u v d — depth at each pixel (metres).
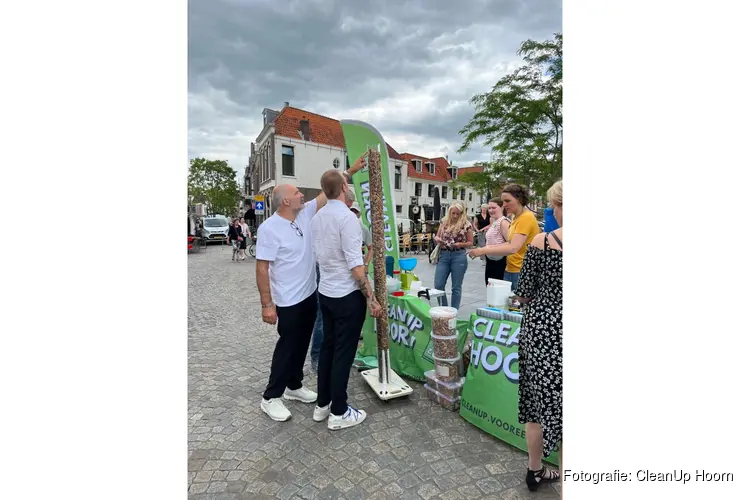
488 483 2.14
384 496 2.07
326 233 2.56
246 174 47.72
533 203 9.64
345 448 2.48
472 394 2.70
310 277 2.88
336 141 25.88
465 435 2.59
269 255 2.69
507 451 2.42
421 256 15.06
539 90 10.25
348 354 2.66
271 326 5.30
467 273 9.37
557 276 1.85
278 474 2.26
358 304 2.65
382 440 2.55
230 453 2.46
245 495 2.10
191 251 18.11
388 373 3.10
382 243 3.01
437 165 38.19
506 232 4.20
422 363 3.33
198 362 3.96
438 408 2.94
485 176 12.16
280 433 2.67
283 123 23.70
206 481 2.21
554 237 1.85
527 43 9.84
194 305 6.63
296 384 3.14
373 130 3.68
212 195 43.53
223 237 23.56
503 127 10.68
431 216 33.69
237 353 4.23
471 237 4.49
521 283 1.96
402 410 2.92
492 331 2.66
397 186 30.98
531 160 10.49
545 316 1.86
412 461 2.34
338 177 2.56
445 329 2.92
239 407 3.04
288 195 2.74
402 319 3.54
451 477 2.20
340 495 2.09
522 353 1.96
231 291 7.96
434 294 3.80
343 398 2.69
